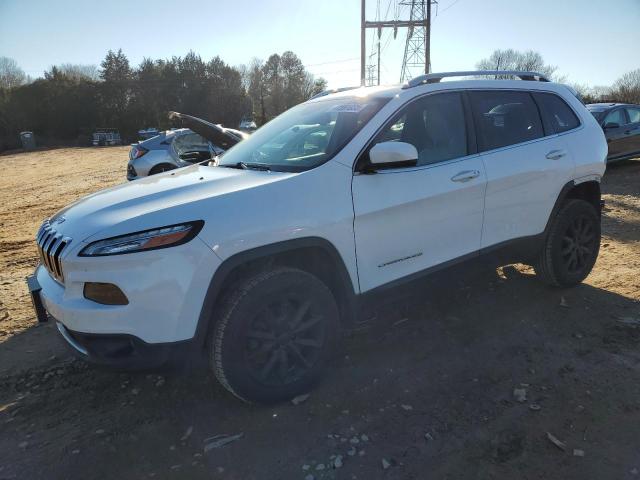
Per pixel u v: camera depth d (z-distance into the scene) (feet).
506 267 17.04
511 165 12.71
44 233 10.16
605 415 9.36
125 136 226.79
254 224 9.12
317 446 8.84
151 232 8.52
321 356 10.22
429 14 117.19
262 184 9.66
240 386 9.36
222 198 9.22
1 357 12.41
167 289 8.51
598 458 8.30
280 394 9.82
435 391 10.30
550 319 13.20
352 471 8.23
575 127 14.70
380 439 8.96
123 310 8.41
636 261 17.53
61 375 11.50
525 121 13.61
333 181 10.09
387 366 11.30
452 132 12.10
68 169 74.74
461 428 9.16
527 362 11.24
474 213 12.10
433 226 11.41
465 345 12.09
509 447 8.63
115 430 9.48
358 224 10.26
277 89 296.30
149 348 8.60
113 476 8.32
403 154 9.77
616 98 161.68
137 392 10.71
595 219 15.06
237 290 9.26
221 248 8.83
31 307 15.69
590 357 11.33
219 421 9.63
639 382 10.33
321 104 13.19
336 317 10.36
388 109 11.18
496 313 13.69
